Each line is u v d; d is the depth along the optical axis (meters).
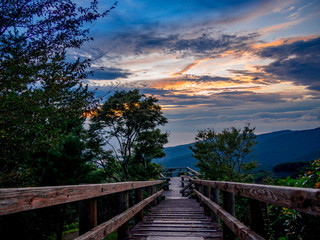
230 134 16.03
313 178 3.56
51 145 4.77
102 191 2.84
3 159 4.38
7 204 1.37
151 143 18.55
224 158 16.11
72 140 5.75
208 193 6.73
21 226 4.25
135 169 17.95
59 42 4.50
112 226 2.97
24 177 4.64
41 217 4.79
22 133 4.32
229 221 2.95
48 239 5.42
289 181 3.96
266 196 1.93
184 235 4.17
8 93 4.20
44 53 4.29
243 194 2.52
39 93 4.30
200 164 16.55
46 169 5.08
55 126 4.77
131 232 4.46
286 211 3.25
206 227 4.84
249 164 15.41
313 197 1.31
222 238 3.97
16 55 4.11
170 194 15.87
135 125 17.72
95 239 2.43
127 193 4.16
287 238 3.04
